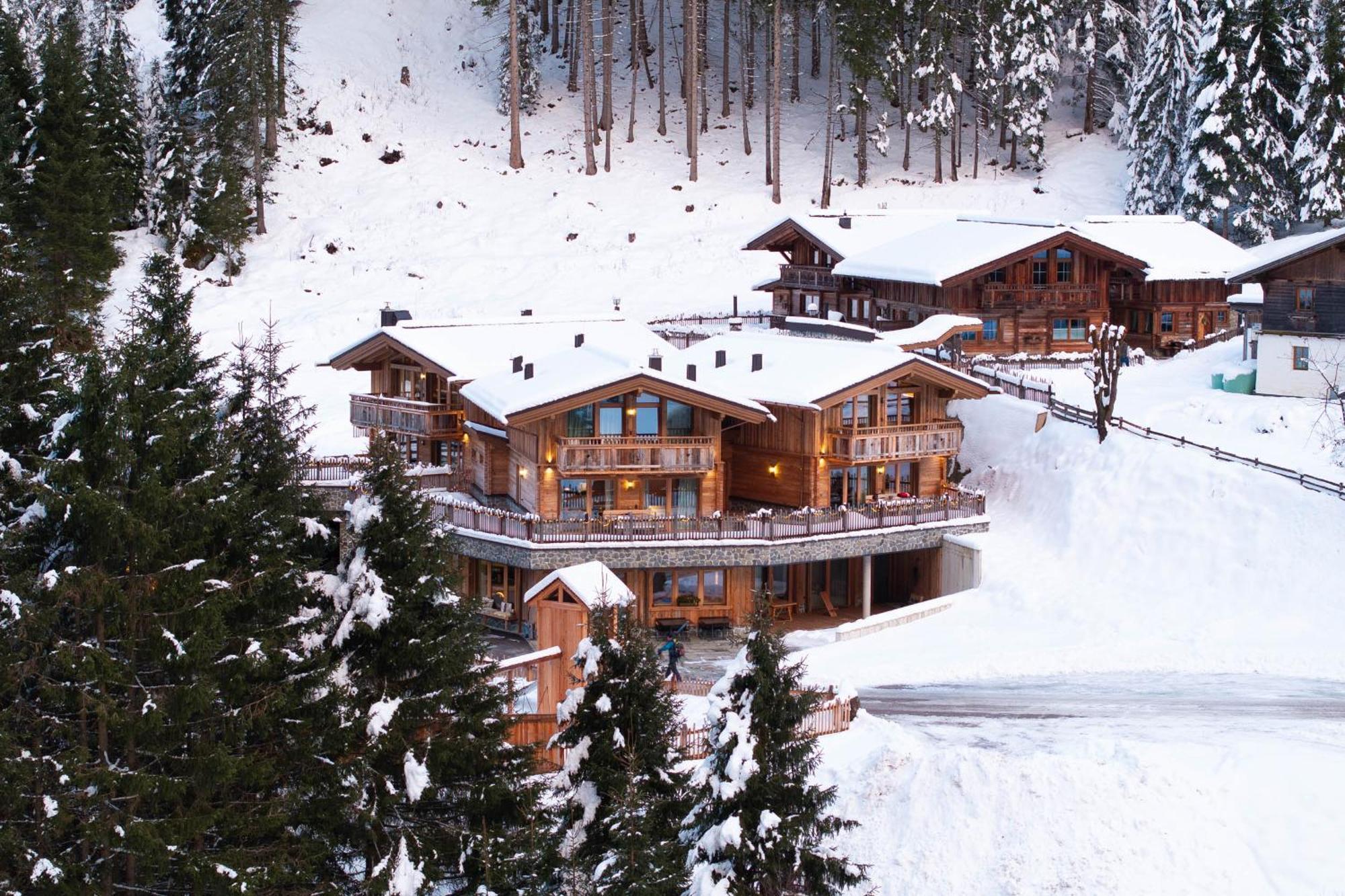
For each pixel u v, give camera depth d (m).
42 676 25.06
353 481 55.69
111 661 24.86
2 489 27.22
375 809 28.16
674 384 51.12
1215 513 52.81
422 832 29.02
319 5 109.62
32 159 68.12
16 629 24.33
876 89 110.56
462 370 57.75
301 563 30.88
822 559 52.56
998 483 60.78
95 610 25.75
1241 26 85.19
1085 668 46.09
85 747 24.81
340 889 27.81
